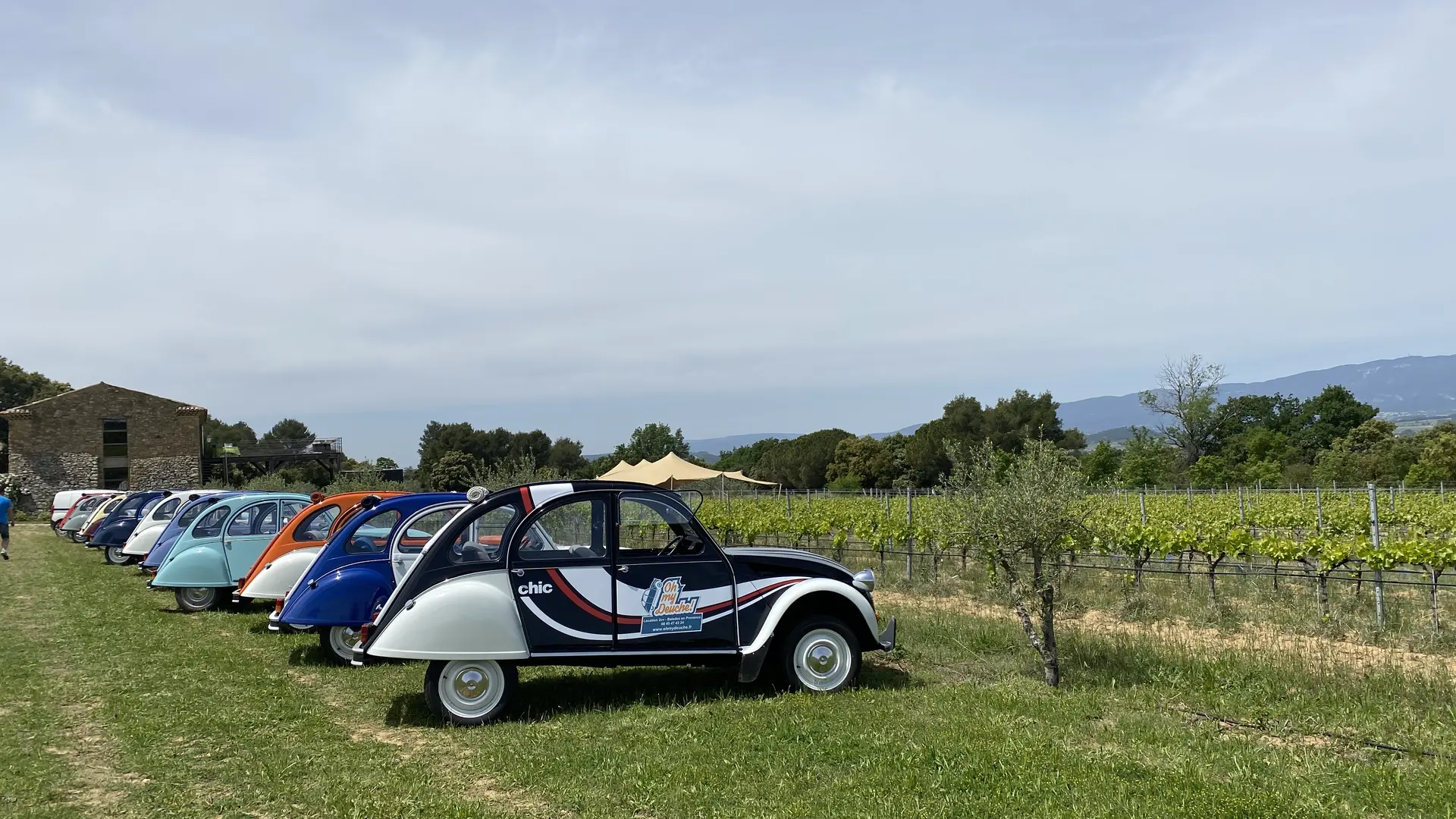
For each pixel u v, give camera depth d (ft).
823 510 76.38
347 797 17.74
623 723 22.38
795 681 25.13
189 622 40.09
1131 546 47.62
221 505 44.39
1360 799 16.20
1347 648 31.60
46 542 92.27
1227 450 184.96
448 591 23.03
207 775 19.38
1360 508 69.97
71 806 17.58
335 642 31.24
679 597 24.27
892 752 19.24
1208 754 18.86
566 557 23.85
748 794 17.26
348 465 190.39
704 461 252.21
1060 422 195.83
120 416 163.53
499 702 23.32
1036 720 21.68
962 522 26.68
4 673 29.58
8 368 240.53
